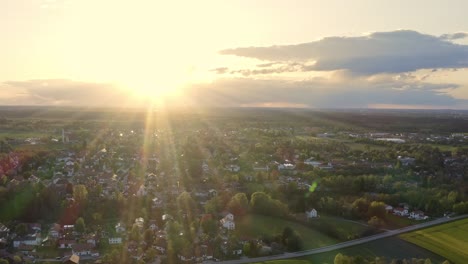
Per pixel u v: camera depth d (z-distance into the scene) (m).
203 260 197.88
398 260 196.00
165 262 192.88
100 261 190.38
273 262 195.12
